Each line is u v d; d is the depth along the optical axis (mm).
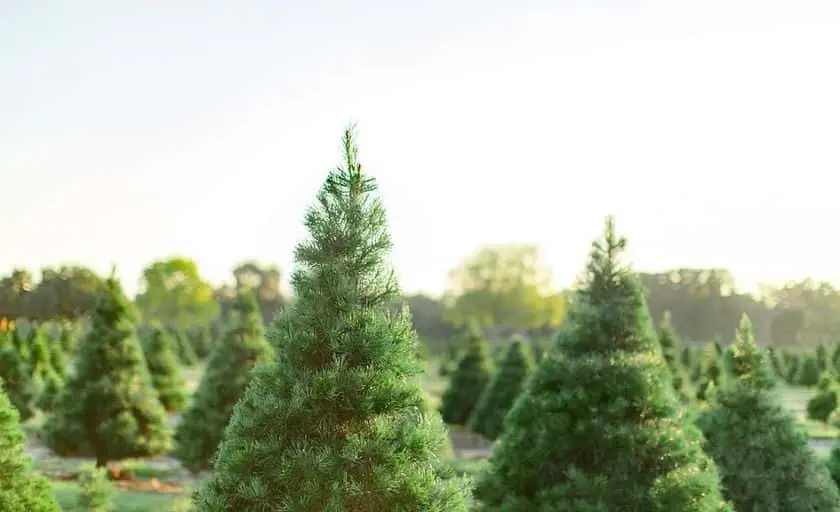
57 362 55188
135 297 129125
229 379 25906
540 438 10422
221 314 148375
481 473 11055
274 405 7660
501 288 127688
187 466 26203
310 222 8039
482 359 41625
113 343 27156
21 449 11141
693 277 132125
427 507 7594
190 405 26734
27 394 39781
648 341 11023
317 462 7402
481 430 35625
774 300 121438
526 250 128375
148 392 27469
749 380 13984
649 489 9828
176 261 128625
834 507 13320
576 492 9992
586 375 10539
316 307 7938
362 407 7676
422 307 145625
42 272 86188
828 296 116750
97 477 20641
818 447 36875
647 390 10445
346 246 7992
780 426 13586
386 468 7566
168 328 128250
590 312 11023
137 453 26906
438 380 75438
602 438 10148
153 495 24156
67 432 26438
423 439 7828
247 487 7398
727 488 12961
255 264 152500
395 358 8008
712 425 14016
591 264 11266
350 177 8086
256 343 26234
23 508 10750
